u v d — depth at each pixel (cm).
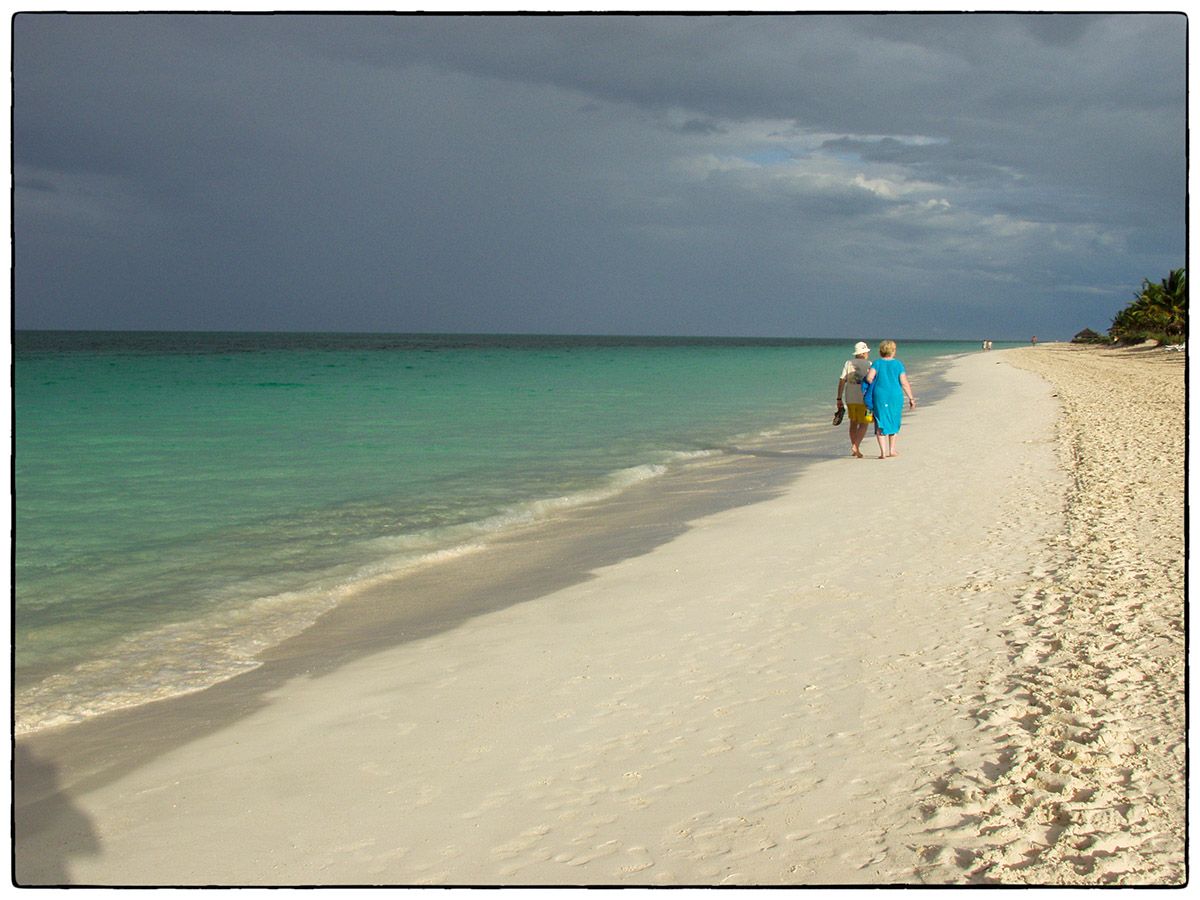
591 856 374
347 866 375
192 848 395
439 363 6994
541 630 681
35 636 698
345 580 853
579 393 3603
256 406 2892
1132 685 504
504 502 1237
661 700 532
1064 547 830
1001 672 539
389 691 572
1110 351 7694
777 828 387
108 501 1236
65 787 459
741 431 2145
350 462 1617
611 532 1037
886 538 919
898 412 1520
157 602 784
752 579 789
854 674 554
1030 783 406
